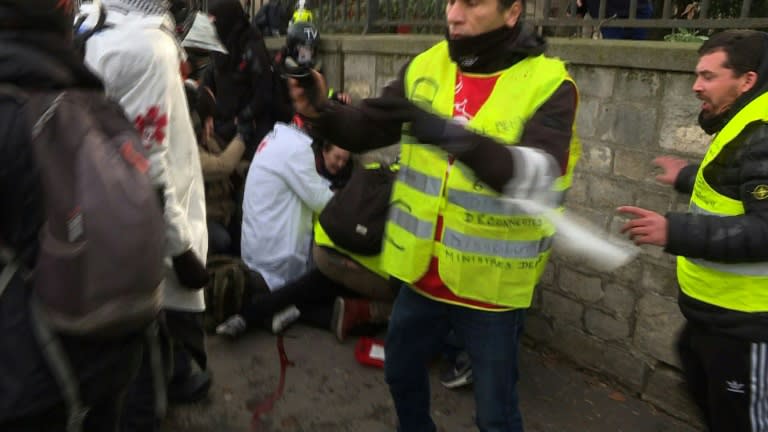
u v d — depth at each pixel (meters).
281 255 4.02
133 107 2.26
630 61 3.07
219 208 4.38
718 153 2.14
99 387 1.55
